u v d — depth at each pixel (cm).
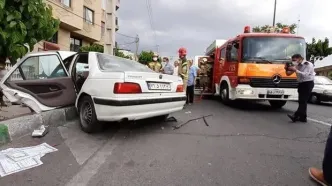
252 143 494
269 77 821
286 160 410
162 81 545
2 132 453
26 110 702
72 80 608
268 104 1083
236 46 880
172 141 492
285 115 813
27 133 508
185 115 756
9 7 502
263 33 872
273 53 845
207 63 1238
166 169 365
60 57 614
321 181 330
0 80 586
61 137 498
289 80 824
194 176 345
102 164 379
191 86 1004
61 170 356
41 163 378
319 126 663
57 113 583
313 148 475
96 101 488
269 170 370
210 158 410
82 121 538
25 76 598
